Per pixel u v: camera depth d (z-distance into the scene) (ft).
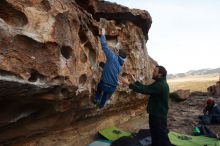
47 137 26.14
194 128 37.83
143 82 44.47
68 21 21.35
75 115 28.02
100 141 30.50
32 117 22.27
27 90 18.57
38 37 18.45
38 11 18.74
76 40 22.89
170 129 39.63
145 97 47.39
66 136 28.45
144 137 31.96
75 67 22.65
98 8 32.40
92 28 27.81
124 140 27.71
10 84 17.02
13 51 16.99
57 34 19.86
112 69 25.79
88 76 25.52
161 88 24.35
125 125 40.88
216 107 45.47
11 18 17.52
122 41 37.24
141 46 43.93
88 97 26.76
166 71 25.07
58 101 22.39
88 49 26.53
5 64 16.51
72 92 22.75
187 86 272.72
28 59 17.97
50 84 19.80
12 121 20.27
